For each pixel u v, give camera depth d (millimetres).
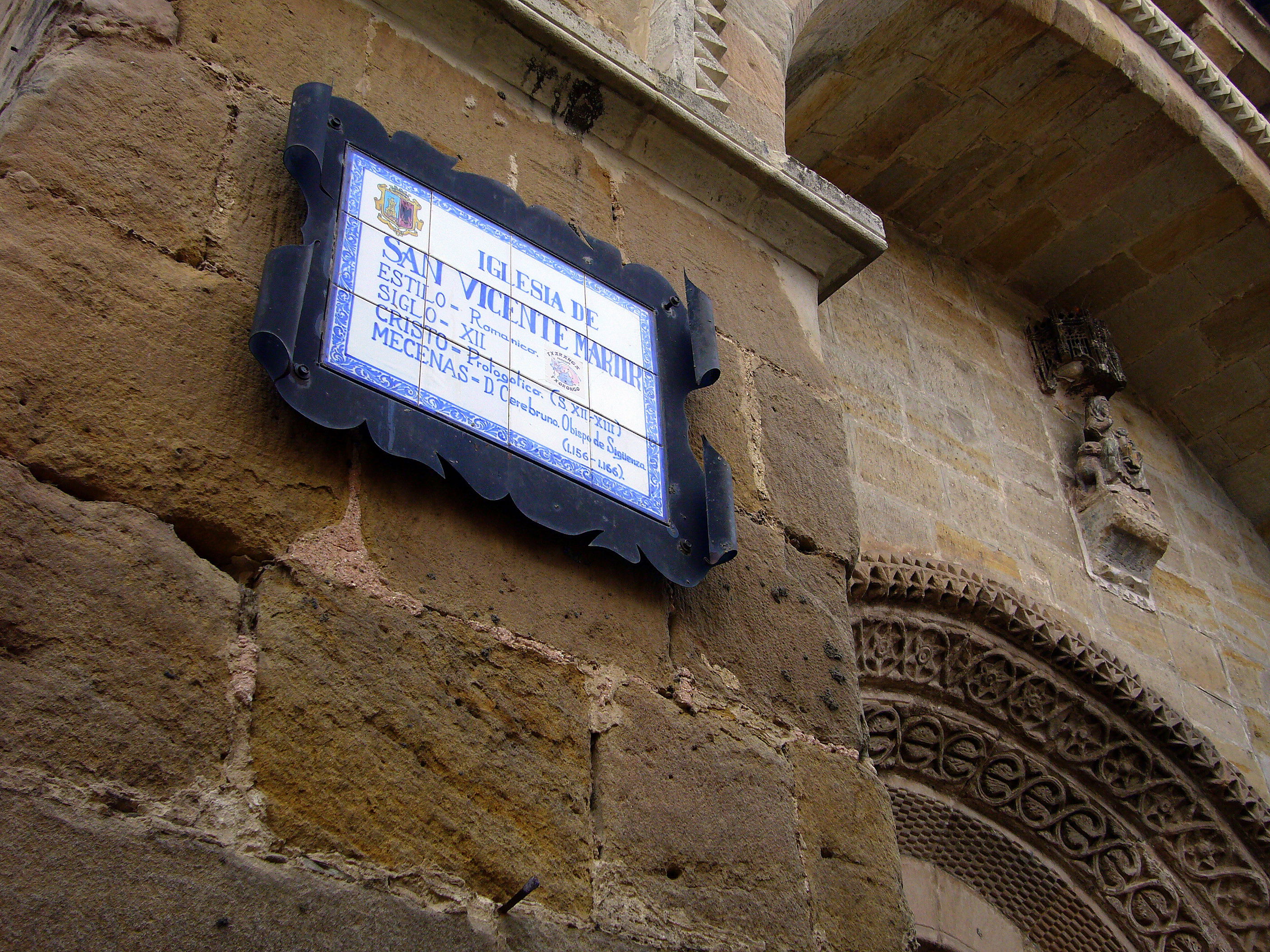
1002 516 6184
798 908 2551
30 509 1976
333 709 2113
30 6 2855
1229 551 7516
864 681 5066
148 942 1706
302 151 2641
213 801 1900
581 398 2859
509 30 3414
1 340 2098
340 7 3189
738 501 3152
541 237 3061
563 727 2432
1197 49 7234
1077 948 5285
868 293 6723
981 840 5277
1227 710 6363
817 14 6242
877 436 5945
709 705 2721
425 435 2500
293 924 1854
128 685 1911
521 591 2547
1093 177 7262
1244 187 7188
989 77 6793
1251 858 5512
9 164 2291
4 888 1639
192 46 2756
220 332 2400
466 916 2066
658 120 3637
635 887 2336
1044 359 7379
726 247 3756
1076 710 5453
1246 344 7695
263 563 2213
